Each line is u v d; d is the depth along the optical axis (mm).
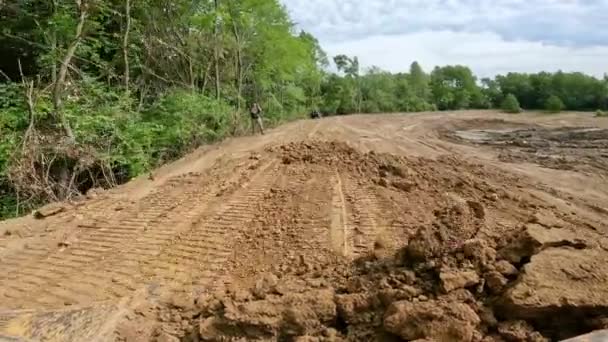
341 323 3766
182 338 4016
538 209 7527
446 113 48125
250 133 20234
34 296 4918
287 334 3711
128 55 17578
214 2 20781
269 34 23688
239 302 4141
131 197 8938
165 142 14531
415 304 3502
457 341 3260
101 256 5961
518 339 3271
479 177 10195
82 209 8164
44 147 10570
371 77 61594
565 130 25672
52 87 12227
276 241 6055
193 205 8078
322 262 5270
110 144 12234
